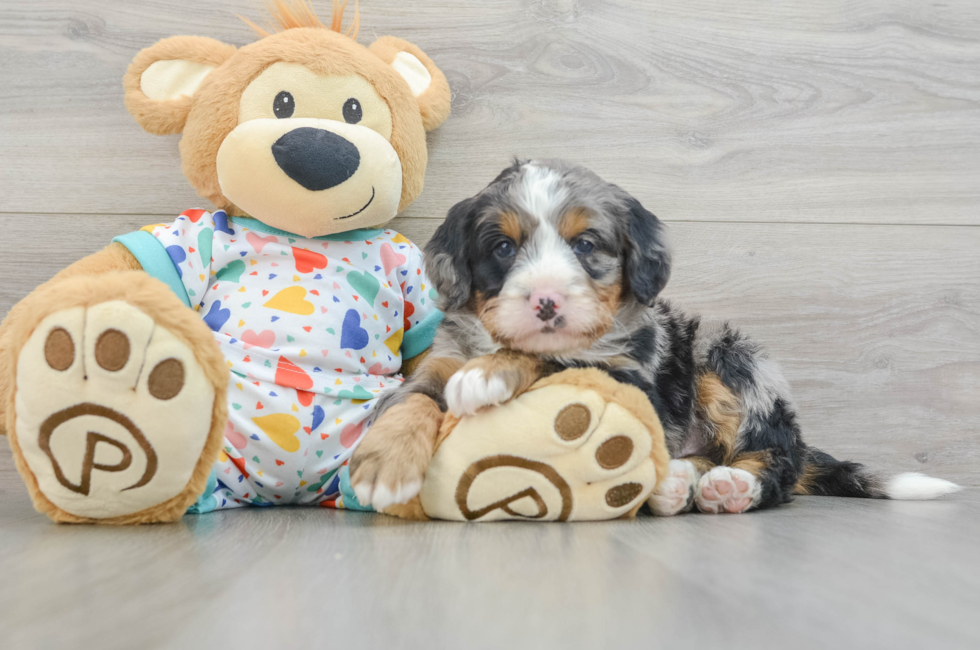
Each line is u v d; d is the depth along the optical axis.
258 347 2.06
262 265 2.21
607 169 2.76
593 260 1.85
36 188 2.60
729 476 1.92
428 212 2.70
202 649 0.76
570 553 1.27
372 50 2.41
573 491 1.63
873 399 2.79
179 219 2.21
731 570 1.14
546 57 2.73
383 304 2.33
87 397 1.47
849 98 2.82
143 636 0.80
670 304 2.43
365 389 2.16
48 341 1.45
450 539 1.42
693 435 2.16
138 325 1.46
